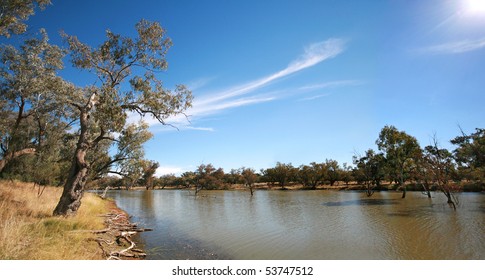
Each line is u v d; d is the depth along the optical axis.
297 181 115.00
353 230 20.12
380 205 36.31
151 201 56.22
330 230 20.50
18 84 20.86
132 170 31.47
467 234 17.41
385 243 15.98
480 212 27.05
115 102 18.67
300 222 24.59
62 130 29.45
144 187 162.25
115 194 90.06
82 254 10.35
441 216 25.11
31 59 20.02
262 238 18.53
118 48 19.98
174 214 32.97
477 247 14.38
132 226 22.41
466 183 55.19
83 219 16.58
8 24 16.70
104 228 17.44
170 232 20.95
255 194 75.62
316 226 22.33
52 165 25.56
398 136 47.38
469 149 30.89
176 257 13.95
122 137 28.19
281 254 14.52
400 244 15.61
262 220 26.55
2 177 25.09
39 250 8.53
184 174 141.25
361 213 29.03
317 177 96.12
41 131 27.31
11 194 18.66
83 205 24.45
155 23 19.81
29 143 27.64
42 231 11.09
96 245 12.95
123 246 15.02
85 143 18.42
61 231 12.22
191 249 15.71
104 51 19.64
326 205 39.00
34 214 15.41
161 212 35.47
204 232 20.83
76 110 28.20
